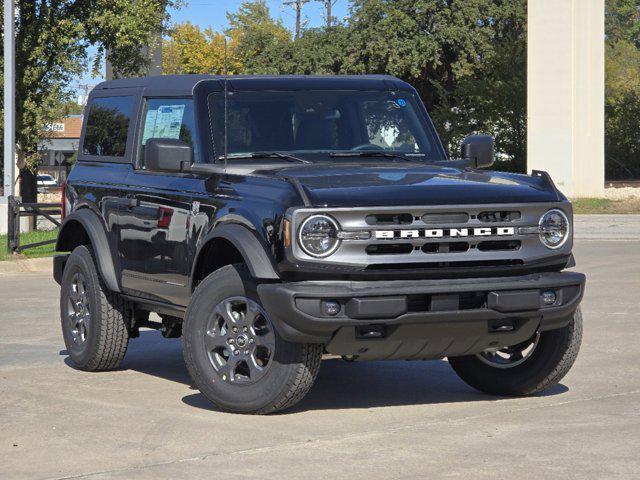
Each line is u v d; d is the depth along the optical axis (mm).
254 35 62438
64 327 9367
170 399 7871
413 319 6699
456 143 50562
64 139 85188
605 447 6227
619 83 57875
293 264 6656
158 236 8117
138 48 28391
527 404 7562
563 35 36906
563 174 37344
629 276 16156
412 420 7070
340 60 56844
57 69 28109
